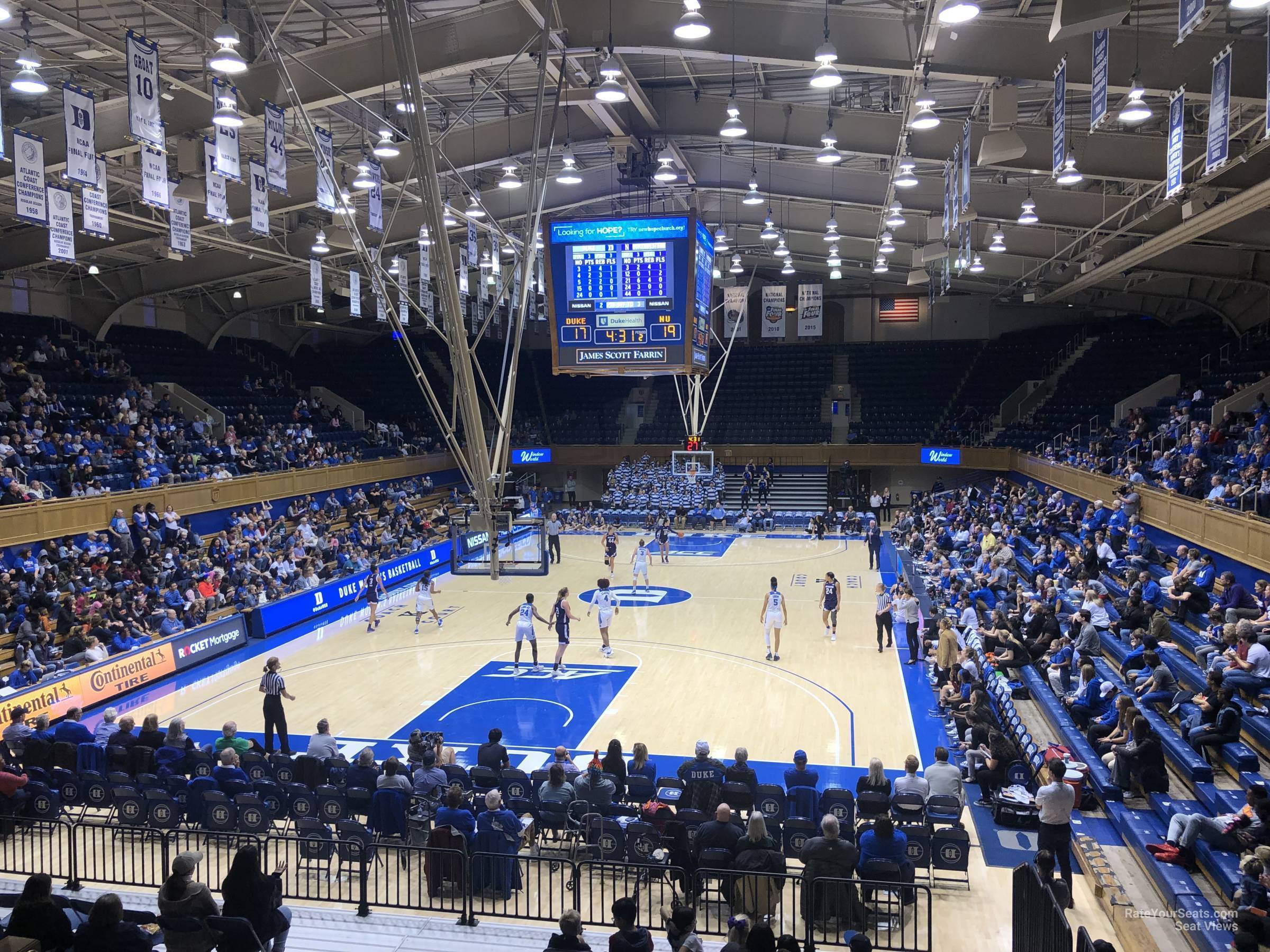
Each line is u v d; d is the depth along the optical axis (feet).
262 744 53.26
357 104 56.44
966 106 76.02
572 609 88.79
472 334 146.51
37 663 61.05
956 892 35.91
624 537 138.21
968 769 45.57
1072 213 88.22
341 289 110.83
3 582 66.33
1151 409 110.32
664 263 53.62
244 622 78.23
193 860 26.27
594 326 54.54
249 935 25.17
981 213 90.89
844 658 70.28
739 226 118.52
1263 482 59.16
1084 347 147.33
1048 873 32.19
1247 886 29.22
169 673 68.23
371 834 36.58
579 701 60.54
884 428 159.22
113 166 72.49
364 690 64.08
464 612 89.30
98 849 40.40
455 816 34.83
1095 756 44.47
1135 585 61.82
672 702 60.13
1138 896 33.63
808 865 31.99
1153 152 69.46
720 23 54.08
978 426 149.59
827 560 115.75
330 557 99.81
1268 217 79.51
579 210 117.80
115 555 78.13
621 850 35.88
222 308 135.64
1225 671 44.73
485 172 95.66
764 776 47.19
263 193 60.18
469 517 50.72
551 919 33.37
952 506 123.34
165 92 58.18
